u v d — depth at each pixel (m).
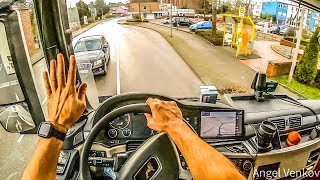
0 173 4.00
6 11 1.44
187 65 10.08
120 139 2.17
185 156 0.65
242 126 2.46
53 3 1.82
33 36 1.76
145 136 2.19
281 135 2.76
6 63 1.49
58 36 1.90
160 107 0.73
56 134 0.71
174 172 1.06
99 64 7.46
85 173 1.02
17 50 1.51
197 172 0.61
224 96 3.02
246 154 2.38
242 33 12.70
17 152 4.50
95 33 8.80
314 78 7.81
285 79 8.30
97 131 1.03
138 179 1.06
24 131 1.67
